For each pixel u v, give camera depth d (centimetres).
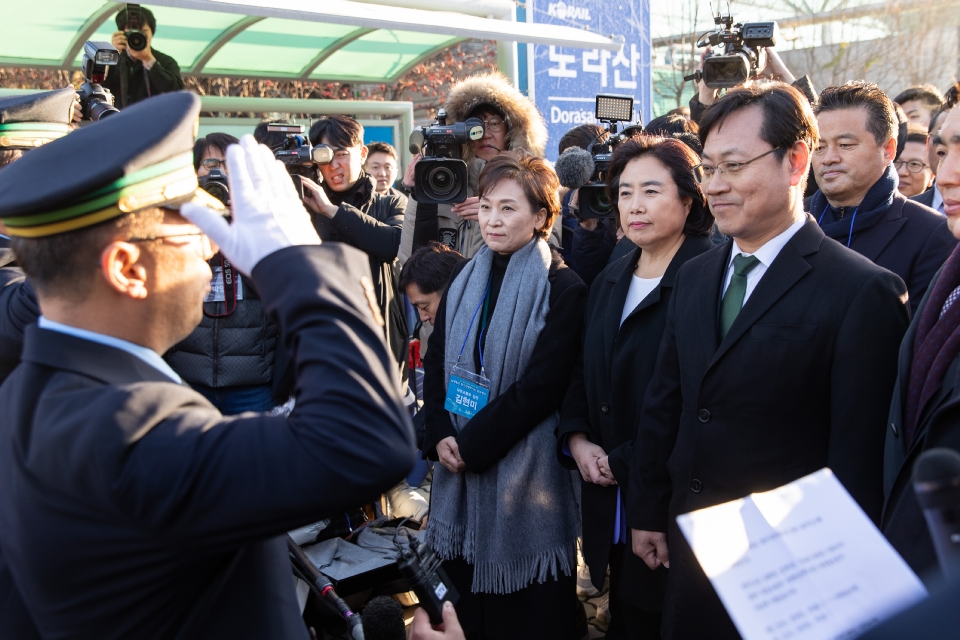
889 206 237
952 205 143
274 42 521
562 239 380
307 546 292
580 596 313
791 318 171
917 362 144
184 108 98
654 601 221
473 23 427
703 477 182
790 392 171
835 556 91
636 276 242
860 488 162
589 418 244
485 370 249
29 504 89
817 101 254
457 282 267
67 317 97
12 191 90
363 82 614
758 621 86
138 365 98
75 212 90
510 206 250
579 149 311
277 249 94
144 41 411
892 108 239
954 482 75
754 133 173
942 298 146
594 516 238
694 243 231
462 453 240
